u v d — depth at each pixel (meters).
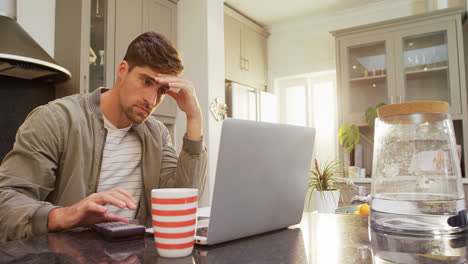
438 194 0.57
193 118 0.94
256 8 3.77
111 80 2.37
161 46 0.93
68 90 2.26
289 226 0.69
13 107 2.14
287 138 0.62
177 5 3.06
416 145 0.59
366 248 0.48
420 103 0.58
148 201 1.11
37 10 2.29
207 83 2.89
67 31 2.29
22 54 1.80
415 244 0.49
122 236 0.55
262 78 4.21
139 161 1.13
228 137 0.50
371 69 3.30
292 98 4.28
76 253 0.46
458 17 2.93
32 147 0.85
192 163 0.93
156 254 0.46
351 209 1.27
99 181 1.03
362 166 3.48
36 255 0.45
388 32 3.22
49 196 0.96
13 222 0.64
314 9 3.80
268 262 0.42
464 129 2.86
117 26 2.43
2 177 0.78
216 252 0.48
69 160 0.95
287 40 4.23
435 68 3.03
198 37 2.96
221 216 0.51
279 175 0.62
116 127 1.09
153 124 1.16
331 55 3.94
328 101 4.05
